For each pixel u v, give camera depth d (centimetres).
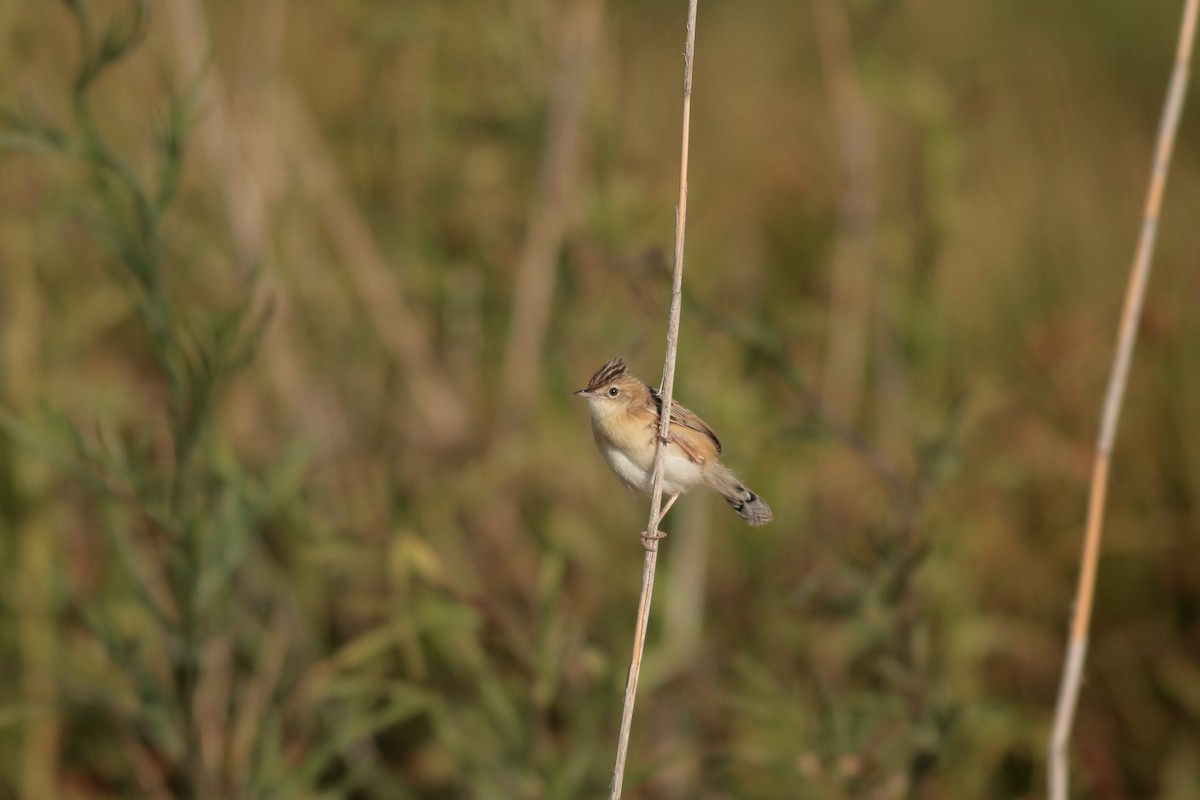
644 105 1670
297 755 1264
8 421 989
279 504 1221
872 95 1564
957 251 1753
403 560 1160
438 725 1171
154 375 1423
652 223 1542
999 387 1535
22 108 1043
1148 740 1372
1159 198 1012
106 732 1321
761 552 1392
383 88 1630
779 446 1421
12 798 1243
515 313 1522
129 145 1396
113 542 1270
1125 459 1539
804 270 1809
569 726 1250
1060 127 2030
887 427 1499
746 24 2552
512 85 1565
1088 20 2453
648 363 1430
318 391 1474
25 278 1291
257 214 1427
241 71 1570
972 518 1395
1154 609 1466
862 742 1091
